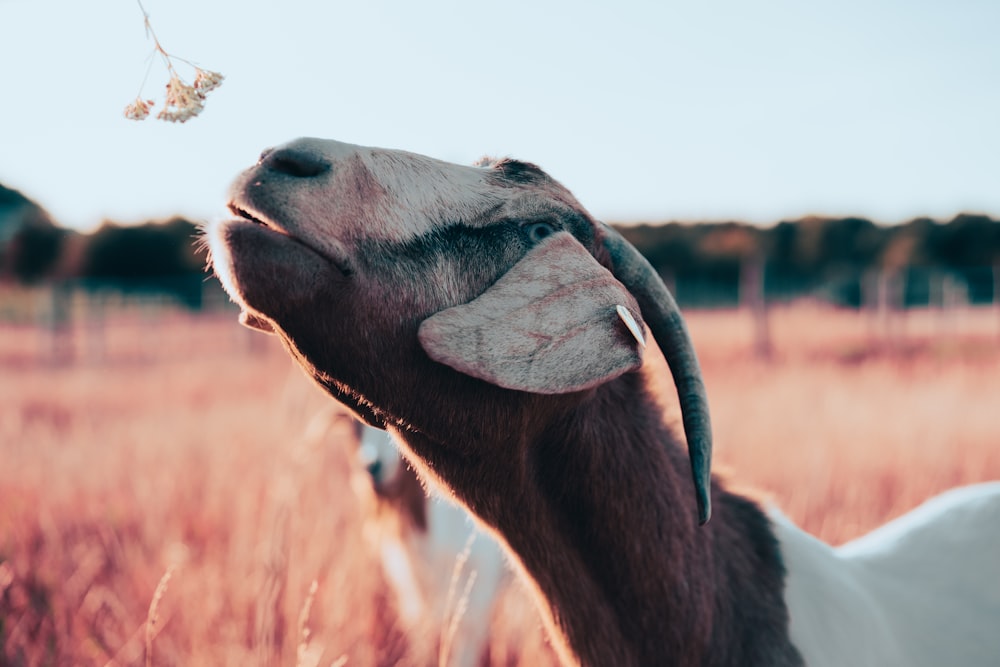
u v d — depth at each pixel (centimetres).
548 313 156
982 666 227
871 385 1059
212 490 562
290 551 378
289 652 343
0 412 996
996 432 775
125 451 743
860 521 528
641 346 160
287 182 145
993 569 248
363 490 464
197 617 380
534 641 356
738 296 2419
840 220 3747
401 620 427
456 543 403
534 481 185
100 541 505
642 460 195
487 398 167
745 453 691
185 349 1822
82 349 1859
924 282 2256
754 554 211
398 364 159
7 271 3534
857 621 210
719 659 197
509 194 174
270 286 142
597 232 188
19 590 402
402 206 159
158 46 135
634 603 190
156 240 3431
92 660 359
